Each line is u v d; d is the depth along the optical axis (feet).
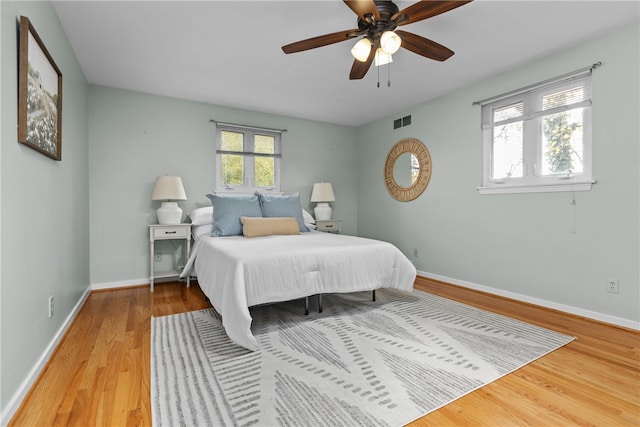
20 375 4.74
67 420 4.30
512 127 10.36
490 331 7.50
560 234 9.00
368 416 4.40
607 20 7.42
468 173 11.59
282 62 9.59
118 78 10.77
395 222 14.97
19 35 4.83
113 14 7.13
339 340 7.00
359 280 8.96
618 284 7.86
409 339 7.05
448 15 7.20
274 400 4.76
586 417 4.40
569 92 8.87
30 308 5.17
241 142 14.29
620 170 7.81
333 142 16.71
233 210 11.47
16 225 4.65
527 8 6.96
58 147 6.75
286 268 7.82
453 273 12.20
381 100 13.10
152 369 5.68
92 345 6.71
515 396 4.90
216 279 8.13
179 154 12.79
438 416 4.42
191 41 8.34
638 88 7.51
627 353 6.36
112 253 11.60
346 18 7.33
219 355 6.26
